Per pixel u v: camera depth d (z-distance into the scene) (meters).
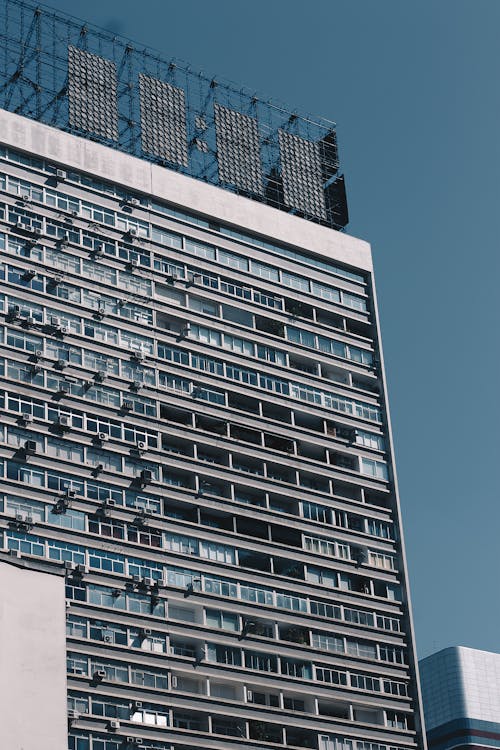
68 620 119.12
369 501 144.88
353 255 156.38
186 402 135.88
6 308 129.00
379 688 134.62
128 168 143.12
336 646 133.88
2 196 134.00
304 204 158.12
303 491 139.50
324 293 152.25
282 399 142.75
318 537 138.25
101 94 146.75
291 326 147.62
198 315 141.00
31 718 93.44
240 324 144.00
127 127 148.62
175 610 126.25
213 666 125.19
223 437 136.25
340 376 149.50
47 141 138.75
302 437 142.25
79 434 127.06
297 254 152.50
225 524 133.00
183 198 145.75
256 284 147.12
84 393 129.50
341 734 130.25
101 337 133.38
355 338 152.12
